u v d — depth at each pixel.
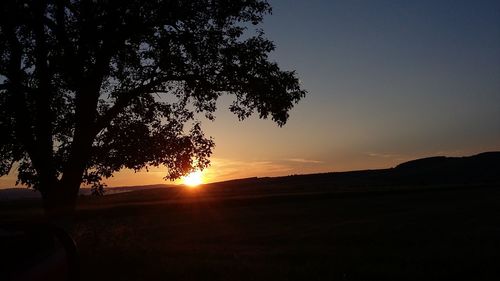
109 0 13.80
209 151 16.48
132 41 14.66
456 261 13.73
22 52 13.90
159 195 78.44
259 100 16.02
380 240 20.41
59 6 13.88
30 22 13.55
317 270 12.88
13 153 14.68
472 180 130.88
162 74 15.51
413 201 53.22
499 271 12.47
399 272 12.52
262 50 15.81
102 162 15.18
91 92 14.42
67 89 14.85
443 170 151.88
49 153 14.40
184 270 12.34
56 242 4.59
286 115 16.31
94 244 13.99
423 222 28.92
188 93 16.17
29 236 4.27
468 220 29.45
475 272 12.53
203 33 15.23
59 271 4.17
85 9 13.80
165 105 16.19
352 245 19.44
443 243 18.44
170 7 14.34
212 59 15.44
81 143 14.50
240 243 22.05
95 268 11.79
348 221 32.44
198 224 34.53
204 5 14.88
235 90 16.00
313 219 36.03
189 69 15.58
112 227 15.39
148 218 39.47
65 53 13.87
